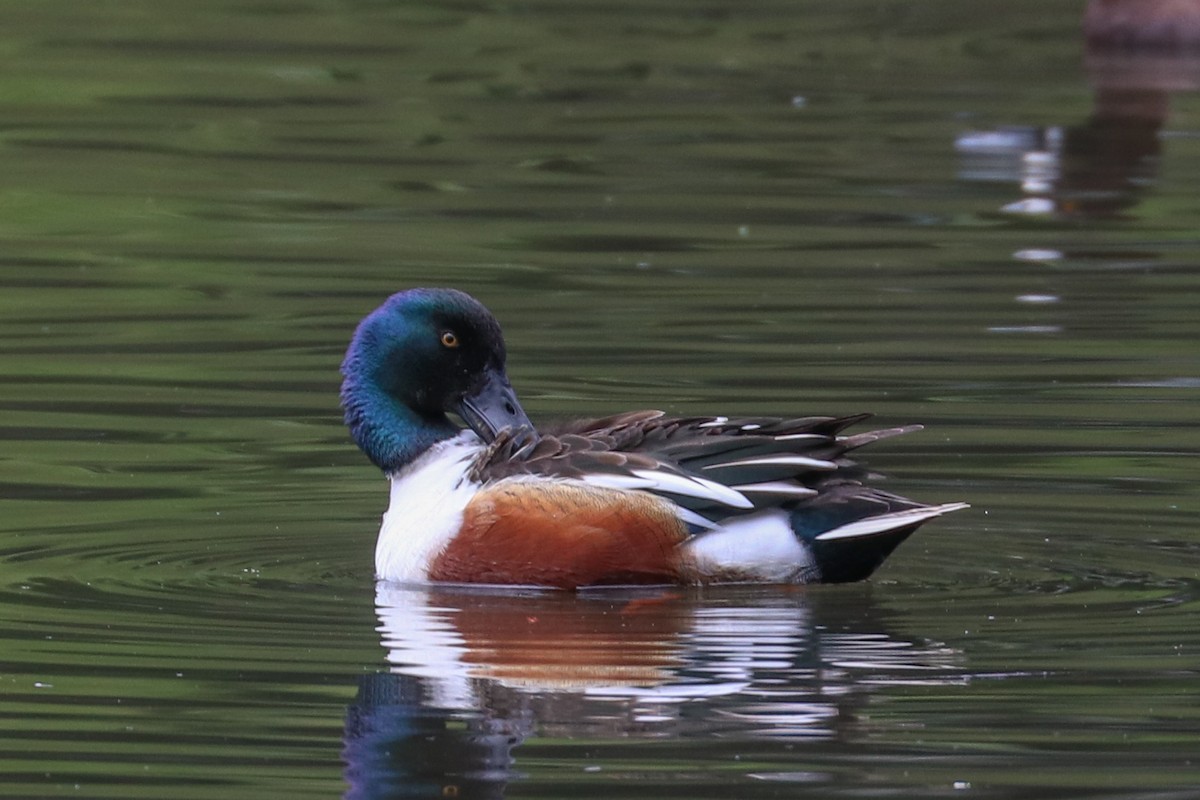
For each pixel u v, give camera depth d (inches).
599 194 825.5
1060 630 391.9
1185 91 1035.3
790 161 884.6
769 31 1232.2
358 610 410.0
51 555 443.5
